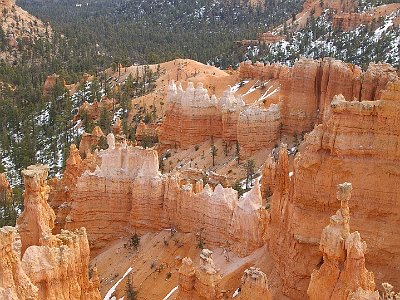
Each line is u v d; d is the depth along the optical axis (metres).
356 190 41.62
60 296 37.00
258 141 91.19
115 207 69.00
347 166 41.66
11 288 31.59
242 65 129.50
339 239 34.16
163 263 60.66
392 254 40.72
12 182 122.31
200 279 42.53
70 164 82.44
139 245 65.38
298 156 45.97
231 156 94.12
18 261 32.81
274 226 48.91
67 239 39.94
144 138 117.69
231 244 57.09
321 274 35.44
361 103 41.22
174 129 105.94
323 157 42.44
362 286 33.41
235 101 99.38
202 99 102.00
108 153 69.44
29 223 42.06
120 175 68.81
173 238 63.47
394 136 40.69
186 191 63.69
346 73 81.00
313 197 42.66
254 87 121.94
